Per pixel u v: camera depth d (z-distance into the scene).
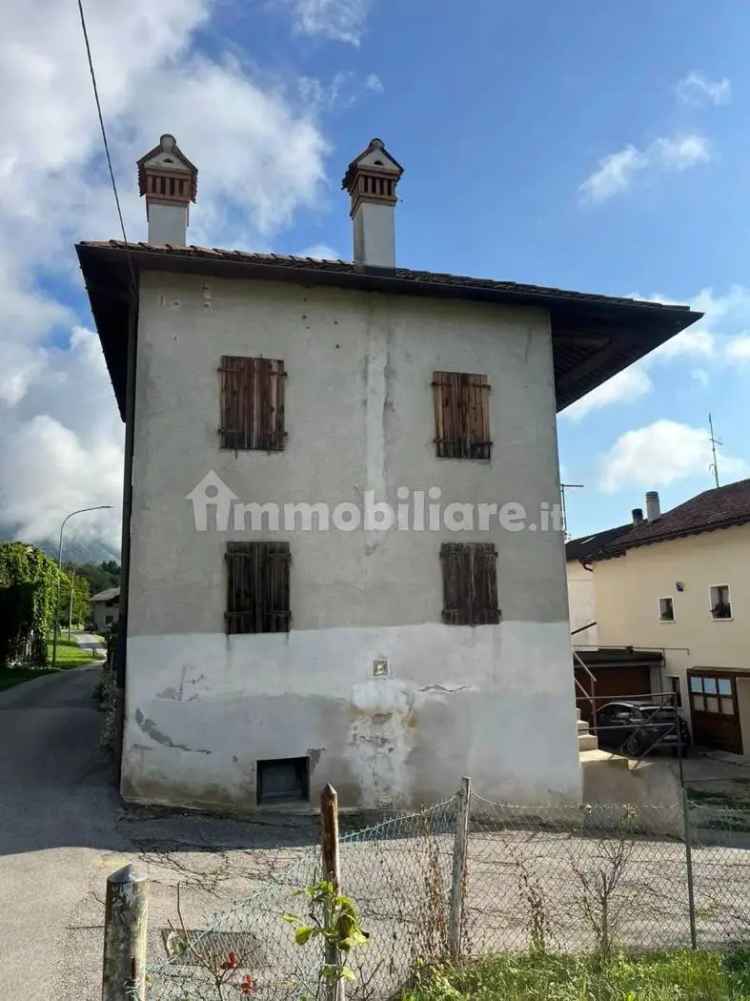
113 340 11.38
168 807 8.43
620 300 10.92
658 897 6.57
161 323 9.45
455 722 9.73
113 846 7.10
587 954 4.70
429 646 9.80
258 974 4.36
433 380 10.48
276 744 8.96
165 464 9.18
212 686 8.87
